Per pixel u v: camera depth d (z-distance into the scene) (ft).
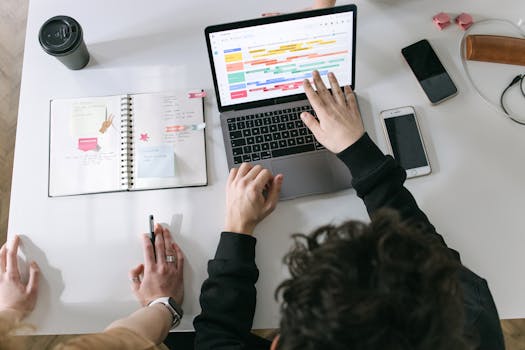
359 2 3.61
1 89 5.59
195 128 3.36
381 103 3.43
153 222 3.23
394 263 1.64
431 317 1.62
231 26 2.83
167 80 3.48
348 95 3.19
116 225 3.24
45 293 3.12
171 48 3.54
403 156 3.31
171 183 3.27
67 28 3.20
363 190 2.89
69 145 3.32
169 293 3.07
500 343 2.51
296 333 1.68
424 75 3.44
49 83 3.47
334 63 3.16
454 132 3.38
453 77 3.48
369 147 2.92
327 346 1.61
